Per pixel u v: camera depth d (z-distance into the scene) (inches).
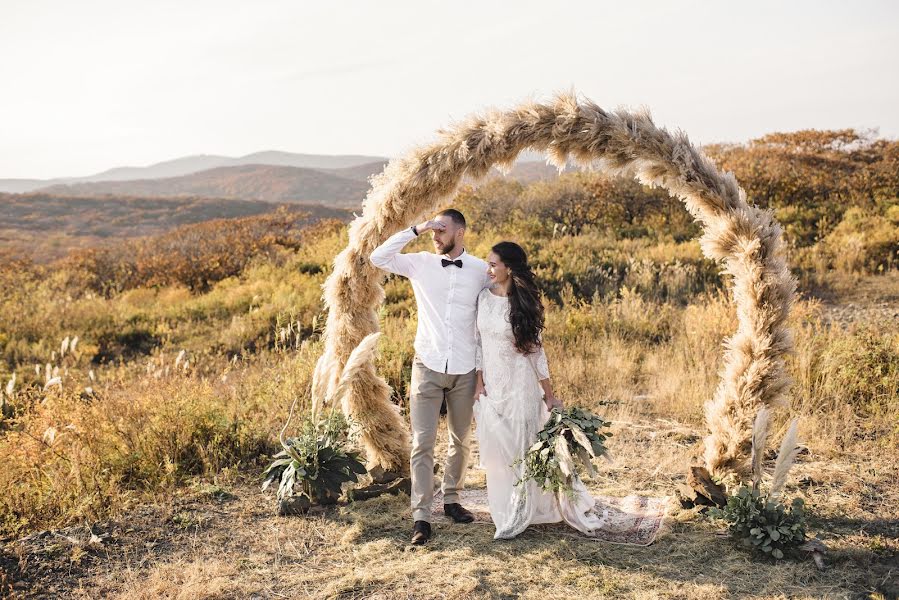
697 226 625.0
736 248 168.2
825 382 246.7
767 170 711.1
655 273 483.8
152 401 224.8
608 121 166.9
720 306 343.3
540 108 173.0
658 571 140.9
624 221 674.8
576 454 156.1
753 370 166.2
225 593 136.3
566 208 697.0
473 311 166.9
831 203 657.0
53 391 229.9
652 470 200.2
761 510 151.9
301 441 186.2
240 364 348.8
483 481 198.1
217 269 669.9
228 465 209.3
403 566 145.6
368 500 184.2
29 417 222.5
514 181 742.5
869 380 249.6
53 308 497.7
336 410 194.7
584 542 155.6
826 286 459.2
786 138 789.9
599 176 701.3
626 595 131.6
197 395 233.8
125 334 447.2
